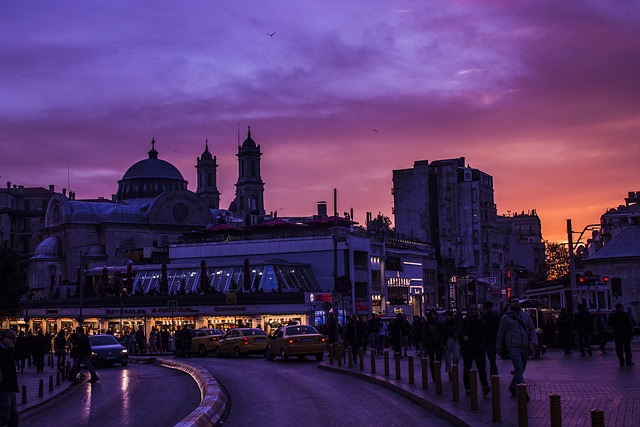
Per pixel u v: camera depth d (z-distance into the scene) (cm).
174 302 5825
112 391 2819
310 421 1683
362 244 8050
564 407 1551
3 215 17850
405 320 3619
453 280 9912
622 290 8094
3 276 6444
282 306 6794
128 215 12938
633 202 14400
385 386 2364
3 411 1453
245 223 12762
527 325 1761
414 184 12300
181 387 2784
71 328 8081
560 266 15725
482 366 1859
